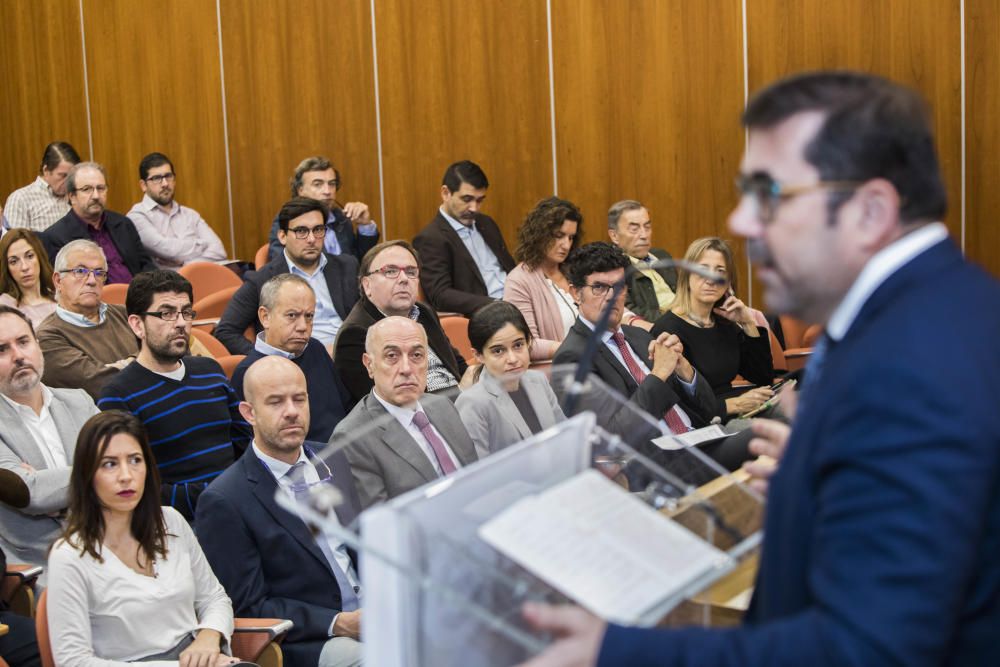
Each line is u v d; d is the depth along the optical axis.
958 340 0.87
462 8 7.71
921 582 0.80
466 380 3.32
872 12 6.99
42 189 7.13
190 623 2.74
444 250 6.21
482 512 1.07
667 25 7.37
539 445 1.15
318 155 8.06
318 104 8.02
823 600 0.84
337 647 2.72
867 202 0.93
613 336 3.73
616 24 7.46
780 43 7.16
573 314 5.24
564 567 0.98
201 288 6.14
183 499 3.47
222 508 2.83
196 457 3.62
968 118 6.93
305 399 2.90
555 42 7.59
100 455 2.62
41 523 3.22
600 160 7.59
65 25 8.58
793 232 0.95
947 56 6.92
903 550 0.81
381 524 1.01
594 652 0.89
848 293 0.95
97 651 2.63
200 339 4.94
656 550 1.04
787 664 0.83
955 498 0.81
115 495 2.64
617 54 7.48
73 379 4.36
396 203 7.96
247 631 2.71
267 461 2.89
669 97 7.41
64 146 7.14
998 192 6.95
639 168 7.53
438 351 4.36
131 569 2.69
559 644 0.91
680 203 7.47
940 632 0.81
